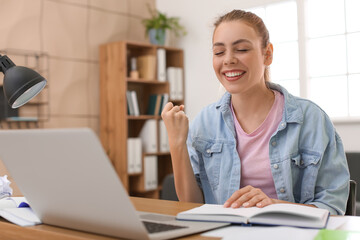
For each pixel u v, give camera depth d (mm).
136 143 4539
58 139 779
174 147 1525
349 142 4020
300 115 1518
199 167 1699
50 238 913
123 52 4441
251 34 1440
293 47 4402
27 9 4117
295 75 4398
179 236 834
